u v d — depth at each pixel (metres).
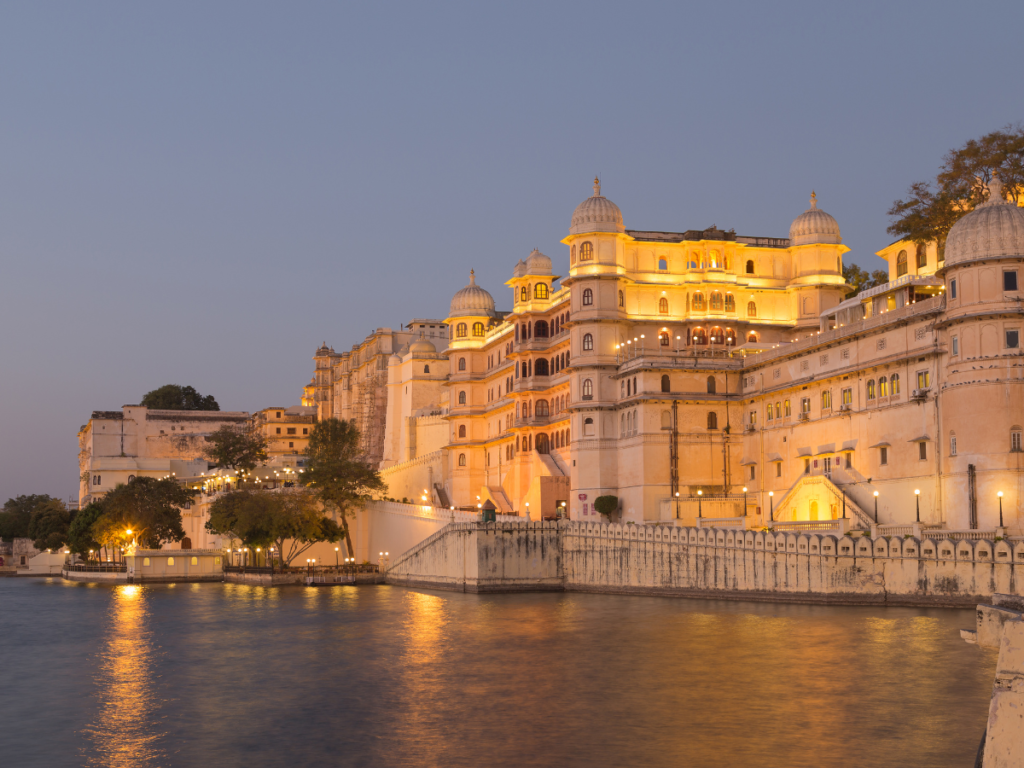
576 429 119.38
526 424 135.75
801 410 103.75
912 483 87.12
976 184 94.56
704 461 111.88
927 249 101.56
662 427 111.25
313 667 63.00
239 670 63.03
